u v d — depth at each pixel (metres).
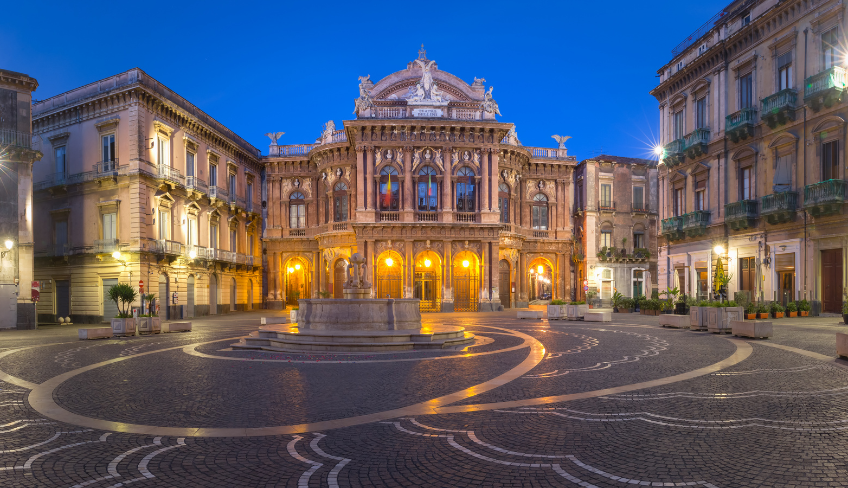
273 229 52.19
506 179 47.53
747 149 31.05
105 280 35.59
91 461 6.46
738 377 11.24
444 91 46.38
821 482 5.48
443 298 42.56
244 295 49.19
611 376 11.68
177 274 38.41
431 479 5.74
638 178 52.88
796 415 8.12
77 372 13.18
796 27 27.88
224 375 12.41
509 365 13.45
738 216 30.72
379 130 43.22
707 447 6.66
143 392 10.51
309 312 18.84
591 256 50.81
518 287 49.62
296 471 6.04
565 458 6.34
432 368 13.12
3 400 9.98
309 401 9.56
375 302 18.39
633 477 5.70
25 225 31.09
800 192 27.48
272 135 53.12
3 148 30.53
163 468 6.19
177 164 39.12
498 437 7.21
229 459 6.46
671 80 37.97
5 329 29.48
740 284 31.72
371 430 7.65
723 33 33.31
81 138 37.16
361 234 42.78
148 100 35.78
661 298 38.84
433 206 43.62
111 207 35.44
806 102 26.61
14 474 6.06
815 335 18.47
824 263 26.39
